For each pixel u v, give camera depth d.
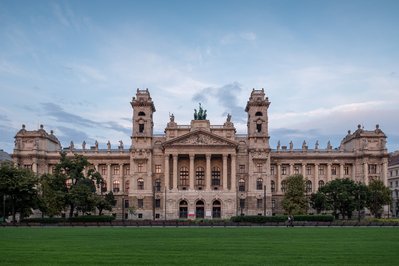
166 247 54.12
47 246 55.38
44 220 132.00
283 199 172.75
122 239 67.12
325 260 42.38
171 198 181.75
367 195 162.62
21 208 139.38
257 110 189.62
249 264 39.78
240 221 135.12
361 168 192.25
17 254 46.75
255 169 186.75
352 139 197.25
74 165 153.62
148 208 184.62
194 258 43.66
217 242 61.31
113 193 190.12
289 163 195.38
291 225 112.44
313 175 196.25
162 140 190.75
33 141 190.75
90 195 147.50
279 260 42.34
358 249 51.62
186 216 182.12
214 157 188.12
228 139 182.50
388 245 56.62
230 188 185.00
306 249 51.62
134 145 187.62
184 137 183.25
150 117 189.88
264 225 116.56
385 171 190.25
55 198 144.00
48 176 149.75
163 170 188.12
